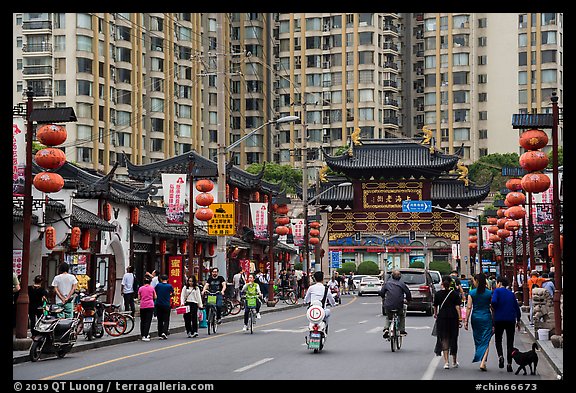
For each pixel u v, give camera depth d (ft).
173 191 146.51
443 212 332.39
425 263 327.47
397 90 483.10
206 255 215.31
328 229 338.95
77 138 332.39
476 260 320.91
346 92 467.52
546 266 204.85
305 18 472.85
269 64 475.72
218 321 129.18
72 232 123.44
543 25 456.86
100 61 343.46
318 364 76.59
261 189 267.39
